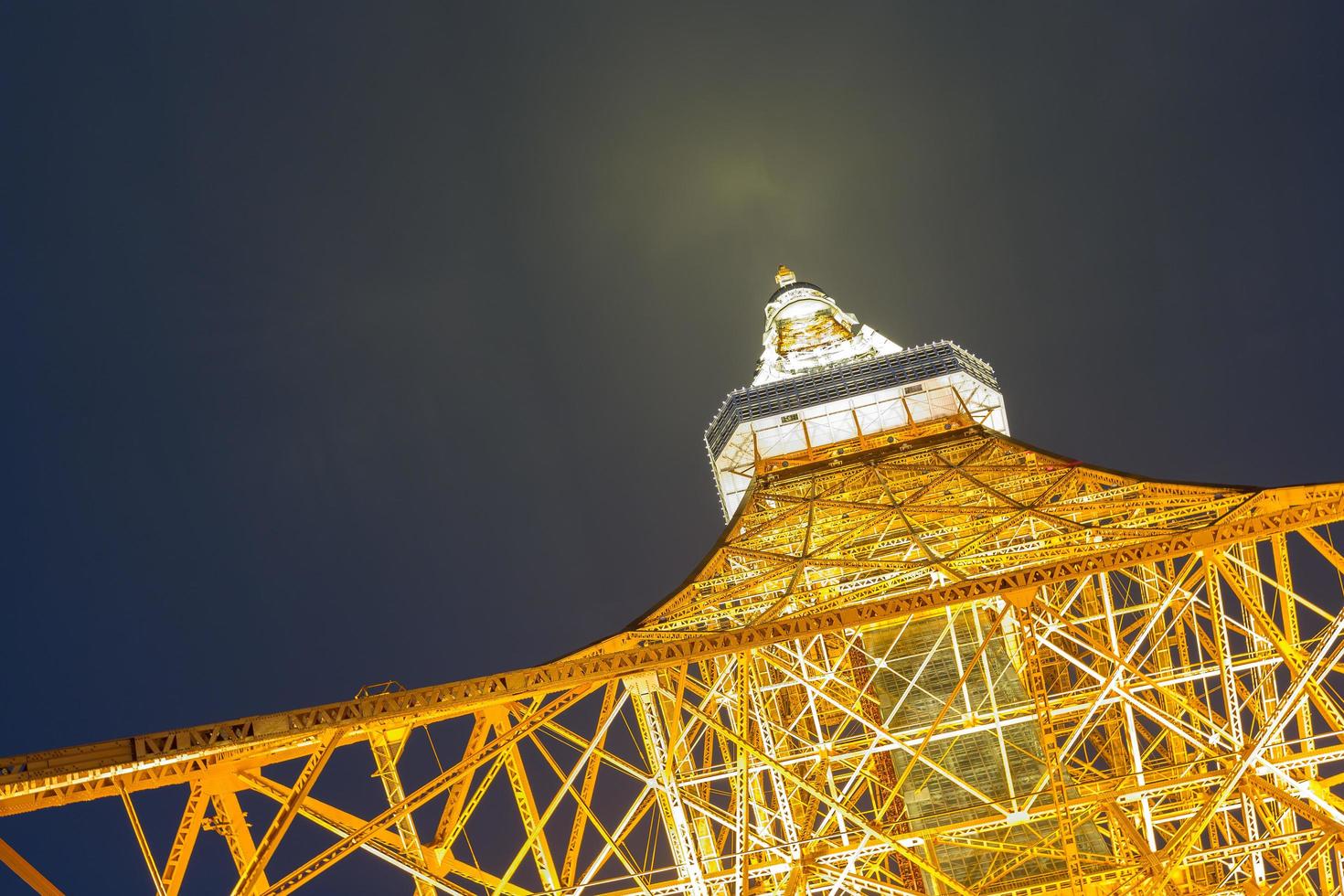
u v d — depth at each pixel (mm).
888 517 46094
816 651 48531
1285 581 23609
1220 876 35531
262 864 18609
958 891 25422
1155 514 33719
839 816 31016
